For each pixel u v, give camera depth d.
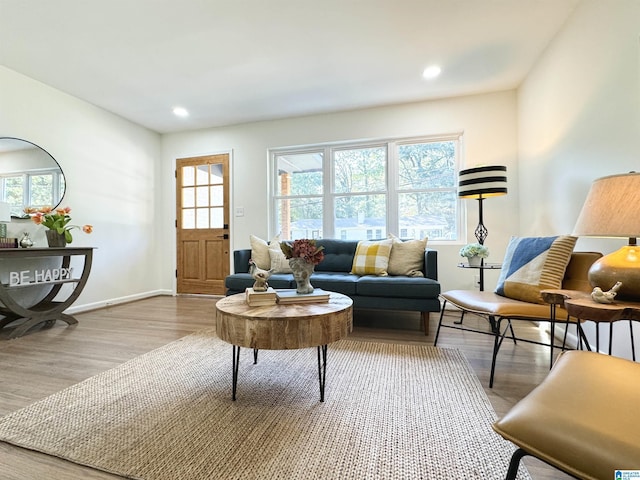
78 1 1.98
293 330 1.42
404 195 3.73
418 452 1.13
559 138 2.37
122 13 2.10
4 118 2.77
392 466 1.06
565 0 2.05
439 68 2.86
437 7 2.09
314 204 4.05
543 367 1.88
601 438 0.63
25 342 2.38
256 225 4.16
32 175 2.98
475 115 3.39
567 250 1.82
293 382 1.71
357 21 2.22
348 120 3.79
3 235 2.71
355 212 3.90
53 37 2.35
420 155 3.69
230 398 1.53
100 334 2.59
